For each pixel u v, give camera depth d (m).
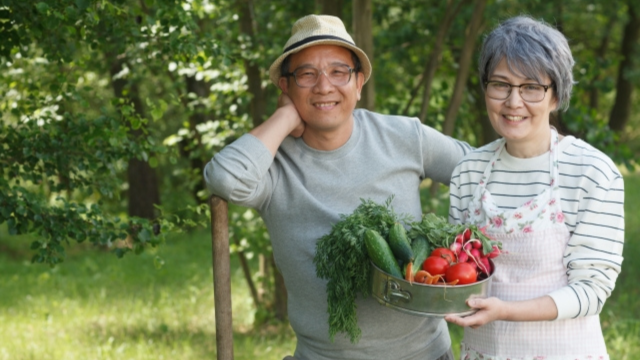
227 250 2.50
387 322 2.55
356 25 4.55
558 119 2.47
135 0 5.19
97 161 3.69
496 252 2.19
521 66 2.10
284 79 2.60
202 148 6.33
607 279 2.12
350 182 2.57
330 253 2.36
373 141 2.63
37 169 3.70
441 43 5.46
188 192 11.99
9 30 3.46
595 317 2.25
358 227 2.28
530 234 2.20
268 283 6.89
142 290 8.16
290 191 2.57
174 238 11.53
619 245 2.14
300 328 2.66
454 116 5.41
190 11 3.93
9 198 3.29
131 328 6.48
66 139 3.64
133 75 5.08
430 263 2.10
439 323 2.76
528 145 2.24
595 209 2.12
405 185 2.65
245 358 5.48
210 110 6.22
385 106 6.30
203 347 5.77
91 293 8.02
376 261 2.17
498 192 2.30
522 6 6.50
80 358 5.43
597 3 9.20
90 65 5.16
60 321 6.76
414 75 6.68
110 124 3.60
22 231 3.35
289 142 2.62
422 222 2.27
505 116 2.18
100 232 3.47
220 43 3.95
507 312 2.08
